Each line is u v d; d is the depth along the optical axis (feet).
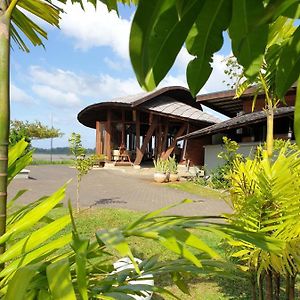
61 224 4.25
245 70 3.00
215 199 38.27
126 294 4.20
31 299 3.28
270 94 9.68
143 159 88.79
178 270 4.37
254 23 2.25
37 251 3.90
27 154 6.29
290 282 8.91
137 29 2.29
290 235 7.20
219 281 14.30
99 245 3.38
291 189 7.44
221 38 2.81
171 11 2.38
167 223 3.54
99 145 86.33
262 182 7.73
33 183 51.03
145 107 74.79
